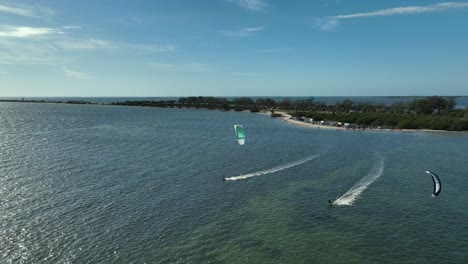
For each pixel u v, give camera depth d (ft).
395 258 113.60
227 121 655.35
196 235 128.06
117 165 237.86
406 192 184.55
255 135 428.97
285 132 467.52
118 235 126.00
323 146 337.52
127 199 165.37
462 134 454.81
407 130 497.05
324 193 181.57
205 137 402.11
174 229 132.77
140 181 197.57
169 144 343.26
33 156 262.47
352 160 267.18
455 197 175.83
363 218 147.23
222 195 175.83
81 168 225.15
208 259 110.83
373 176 217.36
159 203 161.27
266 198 172.24
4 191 171.32
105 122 595.88
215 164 248.11
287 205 162.20
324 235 130.00
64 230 128.36
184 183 196.03
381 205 163.53
